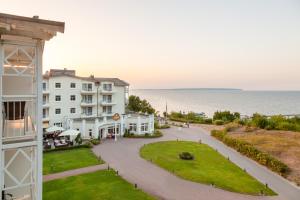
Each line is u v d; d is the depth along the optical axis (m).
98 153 33.03
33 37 8.45
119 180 22.81
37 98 8.73
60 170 25.42
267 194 20.77
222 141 42.47
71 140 39.12
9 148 8.34
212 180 23.31
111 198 18.92
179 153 33.53
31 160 8.99
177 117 74.38
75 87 48.34
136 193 19.97
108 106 52.25
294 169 26.66
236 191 21.09
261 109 164.88
